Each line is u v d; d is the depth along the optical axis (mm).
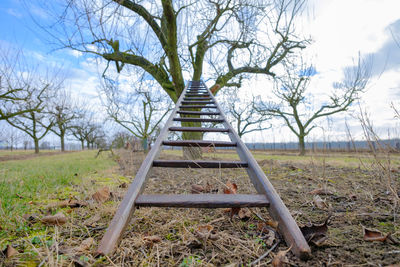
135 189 1298
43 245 1091
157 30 5738
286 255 958
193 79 8953
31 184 2820
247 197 1297
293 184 2609
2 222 1415
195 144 2270
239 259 961
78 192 2463
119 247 1043
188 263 925
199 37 7637
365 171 3383
